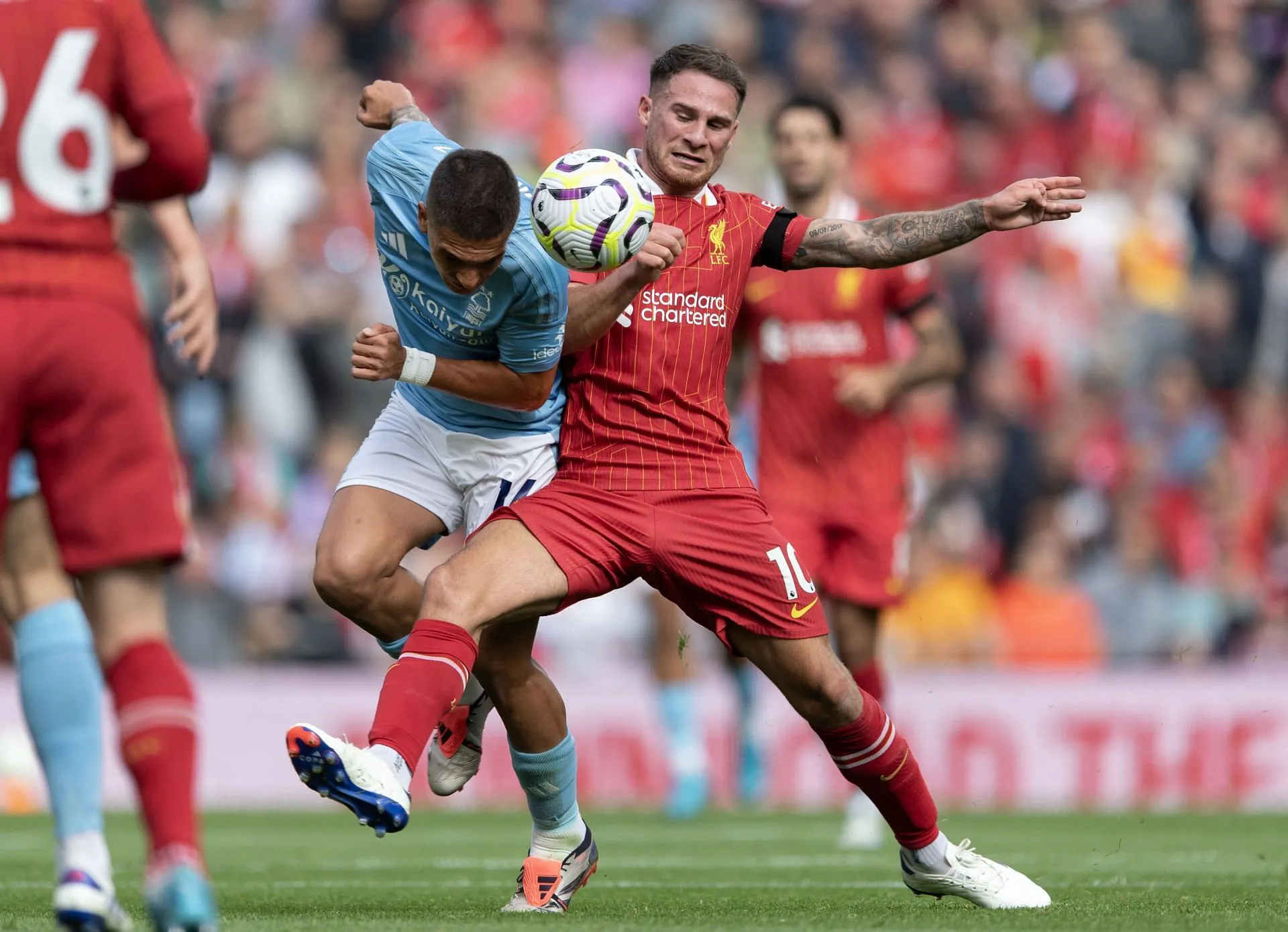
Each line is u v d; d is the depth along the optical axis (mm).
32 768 37719
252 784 39375
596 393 16922
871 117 58250
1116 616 45781
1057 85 60156
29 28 11570
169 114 12023
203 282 13383
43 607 12922
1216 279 55656
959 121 59281
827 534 28797
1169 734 39656
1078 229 55188
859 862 24828
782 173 28969
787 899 18578
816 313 28578
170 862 11242
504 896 19094
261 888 20406
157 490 11703
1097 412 50219
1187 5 63406
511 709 17047
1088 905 17688
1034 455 48188
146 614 11914
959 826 32312
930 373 28281
